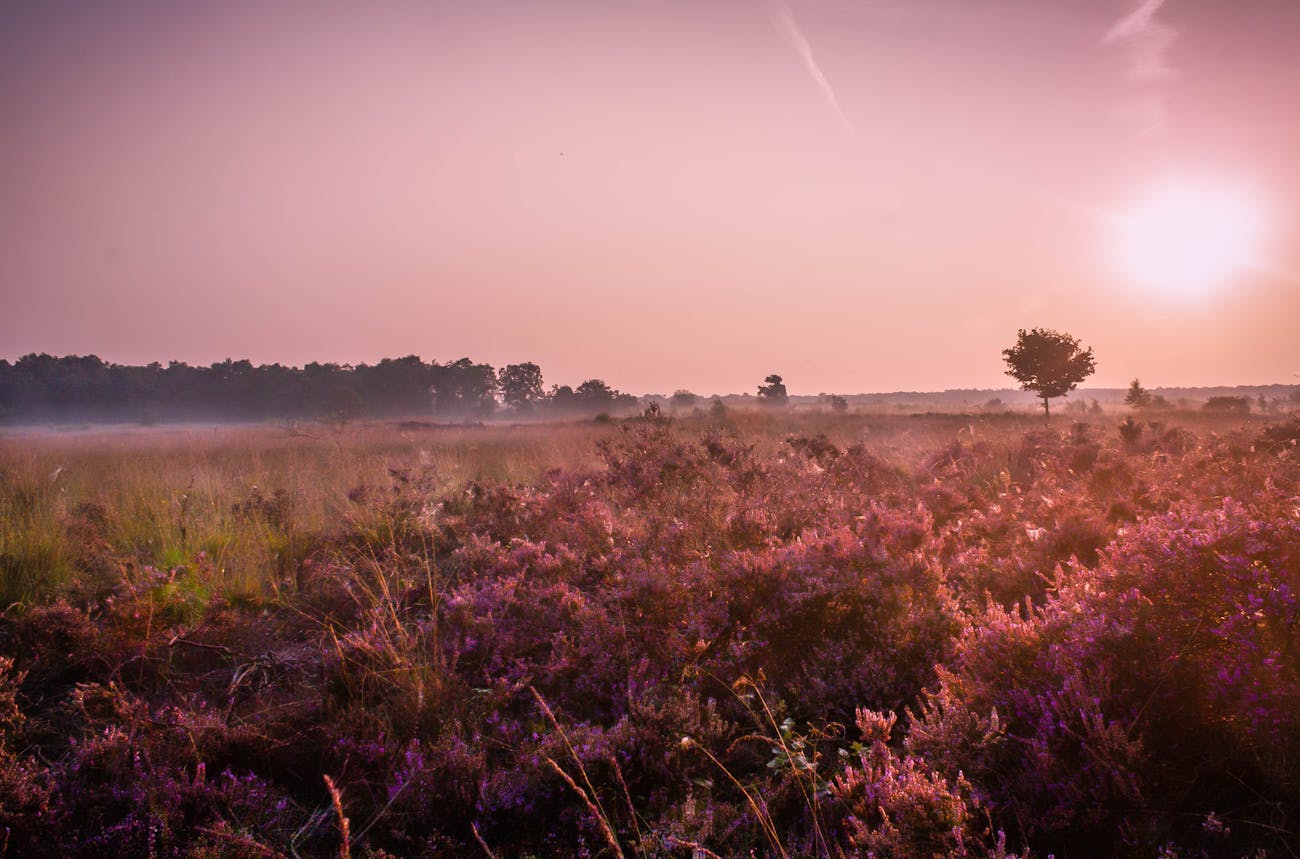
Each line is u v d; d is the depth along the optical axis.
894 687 3.82
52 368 144.62
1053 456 10.95
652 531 6.81
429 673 4.07
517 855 2.83
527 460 14.49
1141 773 2.66
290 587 6.21
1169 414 33.88
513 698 4.09
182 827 2.94
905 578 4.61
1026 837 2.65
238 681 4.36
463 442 21.55
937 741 2.98
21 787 2.91
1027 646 3.38
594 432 24.94
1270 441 10.95
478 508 8.58
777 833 2.87
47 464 12.88
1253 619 2.93
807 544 5.44
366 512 8.19
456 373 158.75
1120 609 3.31
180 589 5.60
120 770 3.22
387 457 13.89
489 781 3.08
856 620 4.43
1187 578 3.25
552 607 4.98
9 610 5.42
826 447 12.42
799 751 3.29
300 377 146.75
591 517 7.04
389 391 143.38
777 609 4.57
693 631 4.38
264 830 2.98
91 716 3.91
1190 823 2.65
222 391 140.25
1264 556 3.17
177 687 4.32
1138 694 2.99
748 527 6.16
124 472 11.28
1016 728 3.08
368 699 3.97
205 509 8.25
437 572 6.32
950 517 7.75
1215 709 2.87
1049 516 6.36
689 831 2.81
